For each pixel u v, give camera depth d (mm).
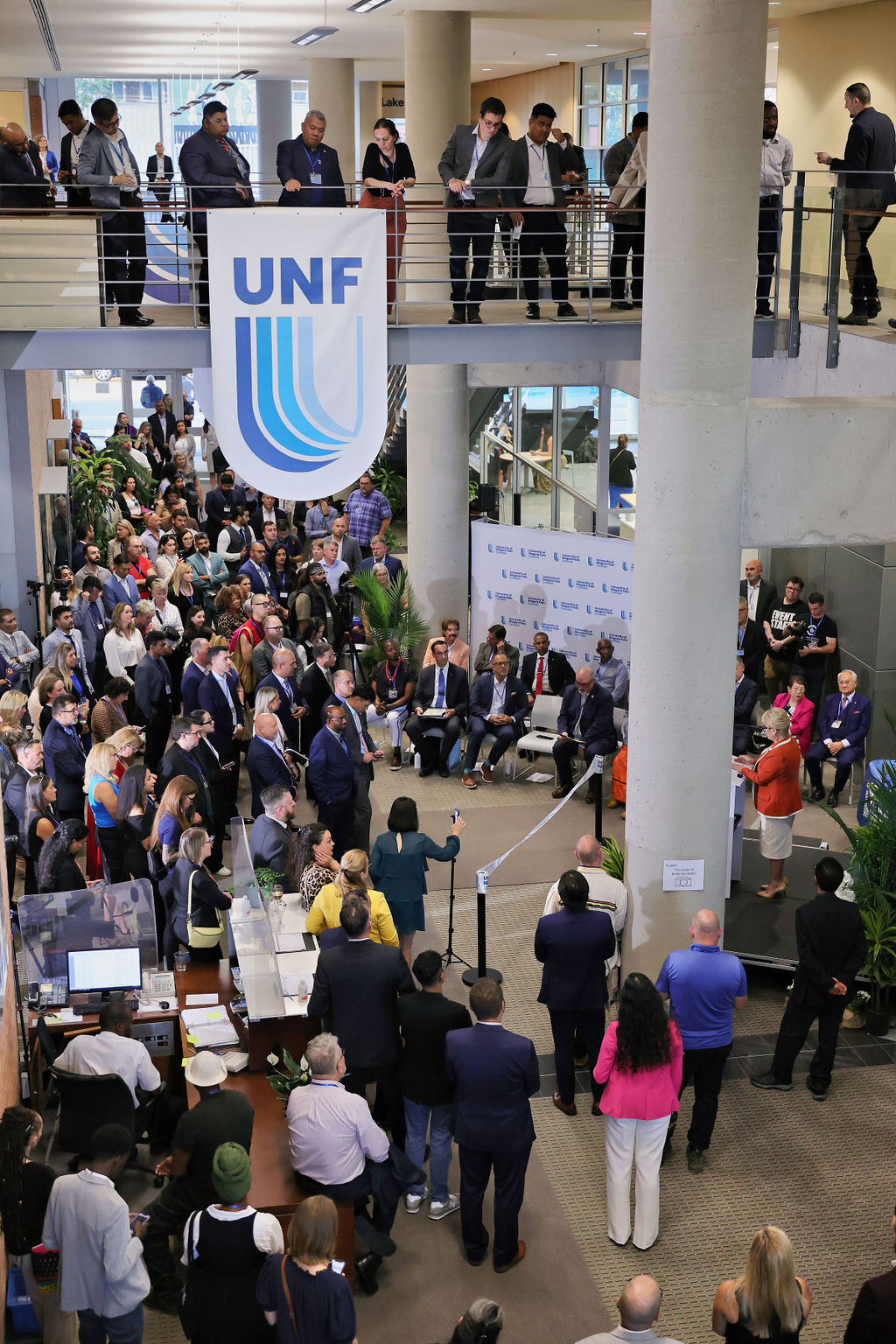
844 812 11672
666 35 7082
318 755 9578
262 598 12070
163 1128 6805
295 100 31062
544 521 17438
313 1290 4762
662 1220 6676
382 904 7262
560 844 11031
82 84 29547
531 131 11055
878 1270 6320
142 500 18625
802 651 12156
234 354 9820
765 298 11062
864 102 9805
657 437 7551
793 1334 4680
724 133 7090
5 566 13078
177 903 7457
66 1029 6852
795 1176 7031
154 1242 5879
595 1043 7562
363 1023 6406
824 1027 7648
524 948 9297
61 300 10523
